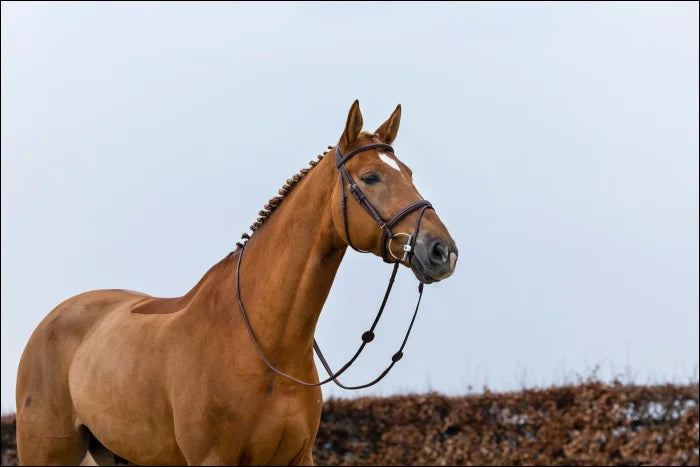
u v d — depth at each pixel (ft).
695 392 64.28
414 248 28.37
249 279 31.71
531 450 66.28
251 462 30.73
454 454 67.15
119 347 33.55
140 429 32.53
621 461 64.69
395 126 31.65
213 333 31.22
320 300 31.01
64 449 36.24
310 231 30.86
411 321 29.99
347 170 30.22
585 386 66.23
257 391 30.30
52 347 36.42
